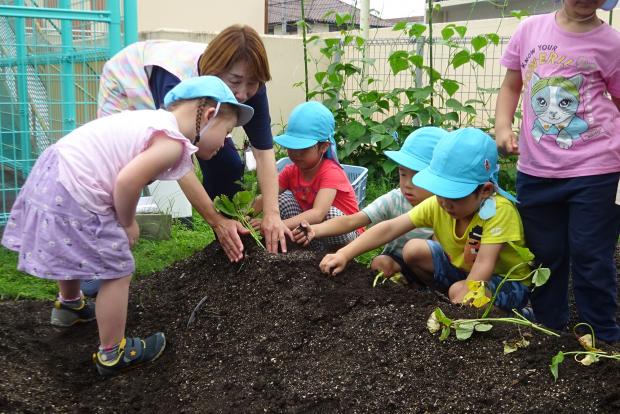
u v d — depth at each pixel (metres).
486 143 2.93
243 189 4.00
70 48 5.00
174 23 12.19
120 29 4.86
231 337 2.86
